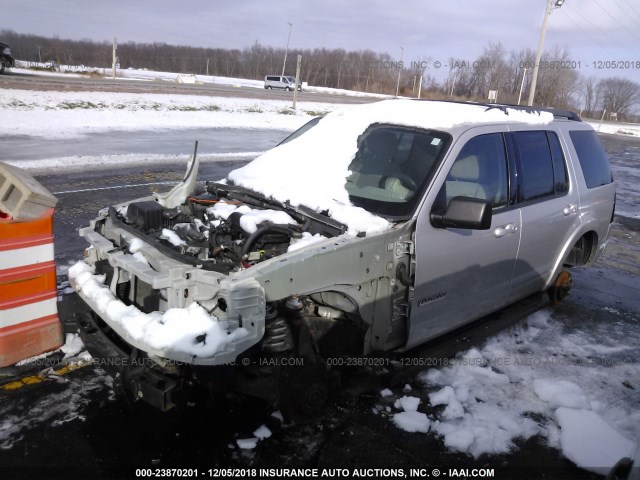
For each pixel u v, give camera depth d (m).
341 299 3.33
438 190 3.57
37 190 3.72
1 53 32.53
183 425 3.28
